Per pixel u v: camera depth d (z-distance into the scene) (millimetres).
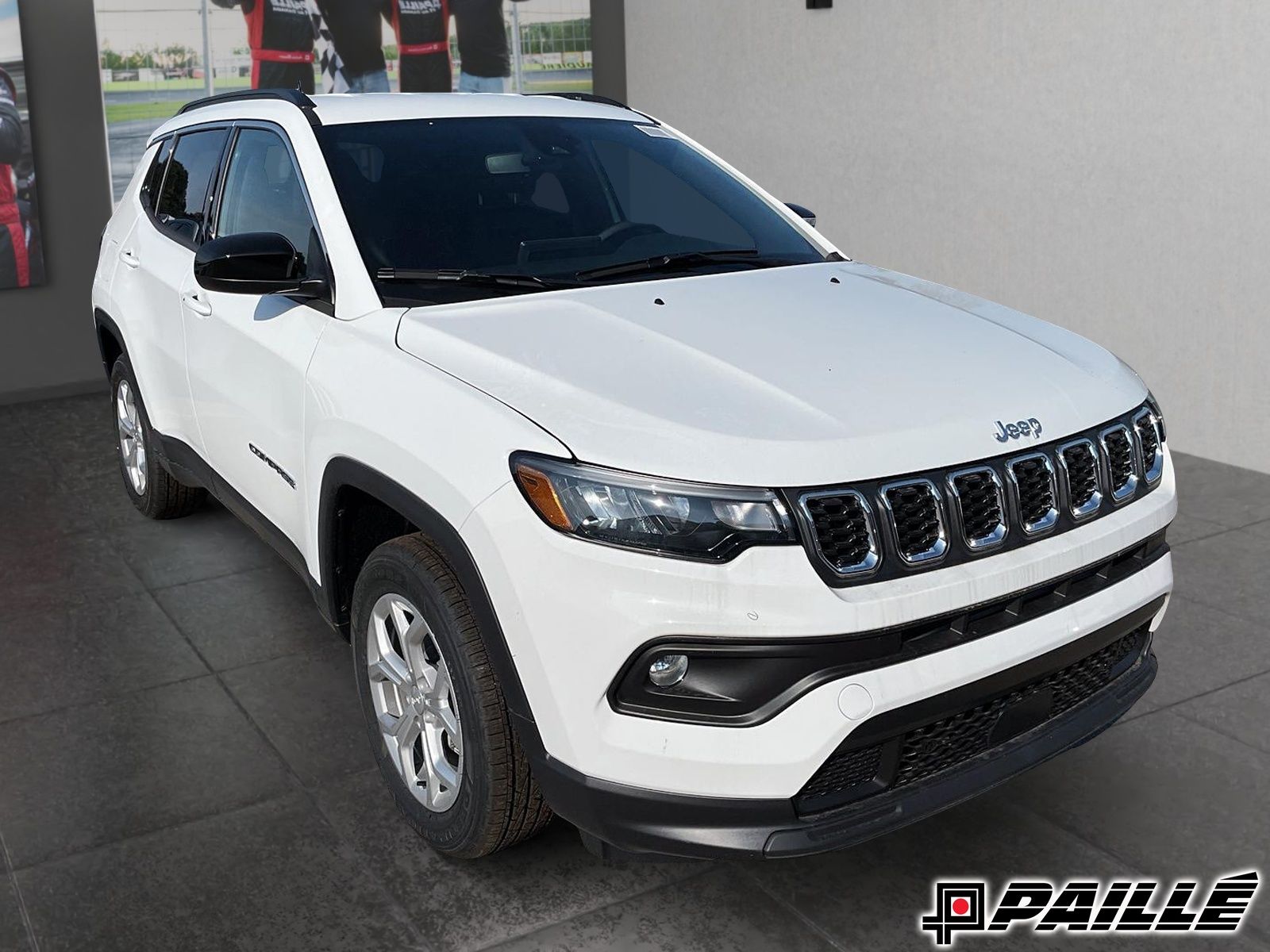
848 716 2119
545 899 2643
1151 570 2621
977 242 6480
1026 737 2479
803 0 7266
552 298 2902
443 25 7996
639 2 8641
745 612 2102
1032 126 6051
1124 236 5727
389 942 2502
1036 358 2699
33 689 3629
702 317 2768
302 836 2875
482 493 2293
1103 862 2760
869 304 2979
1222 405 5492
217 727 3393
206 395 3705
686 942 2502
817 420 2266
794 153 7570
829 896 2652
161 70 7273
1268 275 5176
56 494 5477
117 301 4508
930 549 2252
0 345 7227
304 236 3168
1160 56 5406
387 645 2812
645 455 2178
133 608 4195
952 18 6355
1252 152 5133
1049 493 2418
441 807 2699
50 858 2791
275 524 3383
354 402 2701
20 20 6879
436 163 3277
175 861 2779
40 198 7168
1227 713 3391
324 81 7695
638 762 2189
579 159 3486
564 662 2207
